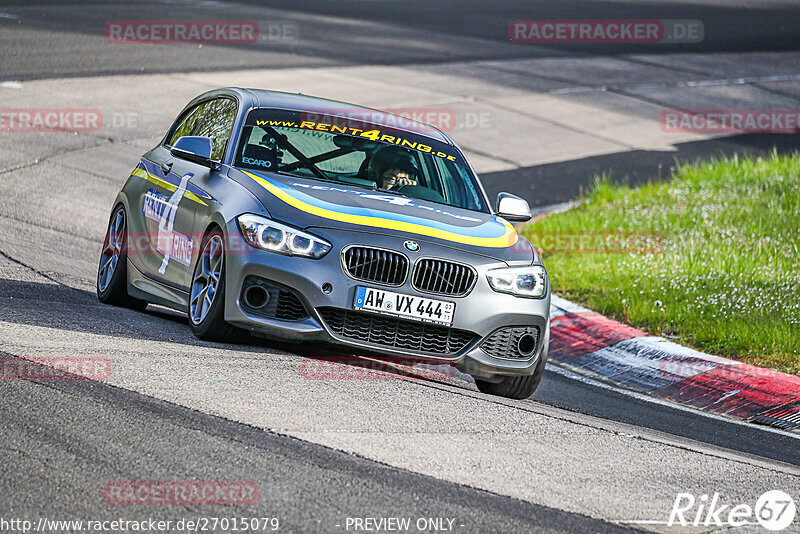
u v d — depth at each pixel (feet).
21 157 179.73
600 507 56.65
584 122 262.26
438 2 453.99
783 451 82.64
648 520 55.62
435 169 96.17
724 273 134.82
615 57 354.13
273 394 69.31
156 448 56.54
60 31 296.51
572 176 214.48
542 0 484.33
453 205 93.20
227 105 99.60
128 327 87.10
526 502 55.67
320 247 79.36
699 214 170.19
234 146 91.56
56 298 98.17
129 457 54.95
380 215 83.30
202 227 86.38
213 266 83.87
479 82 291.17
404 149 96.48
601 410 89.51
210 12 361.92
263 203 82.17
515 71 311.88
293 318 79.56
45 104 217.56
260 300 79.82
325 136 94.99
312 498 52.11
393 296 79.51
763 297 125.80
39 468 52.31
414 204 88.58
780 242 151.53
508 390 87.45
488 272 82.48
